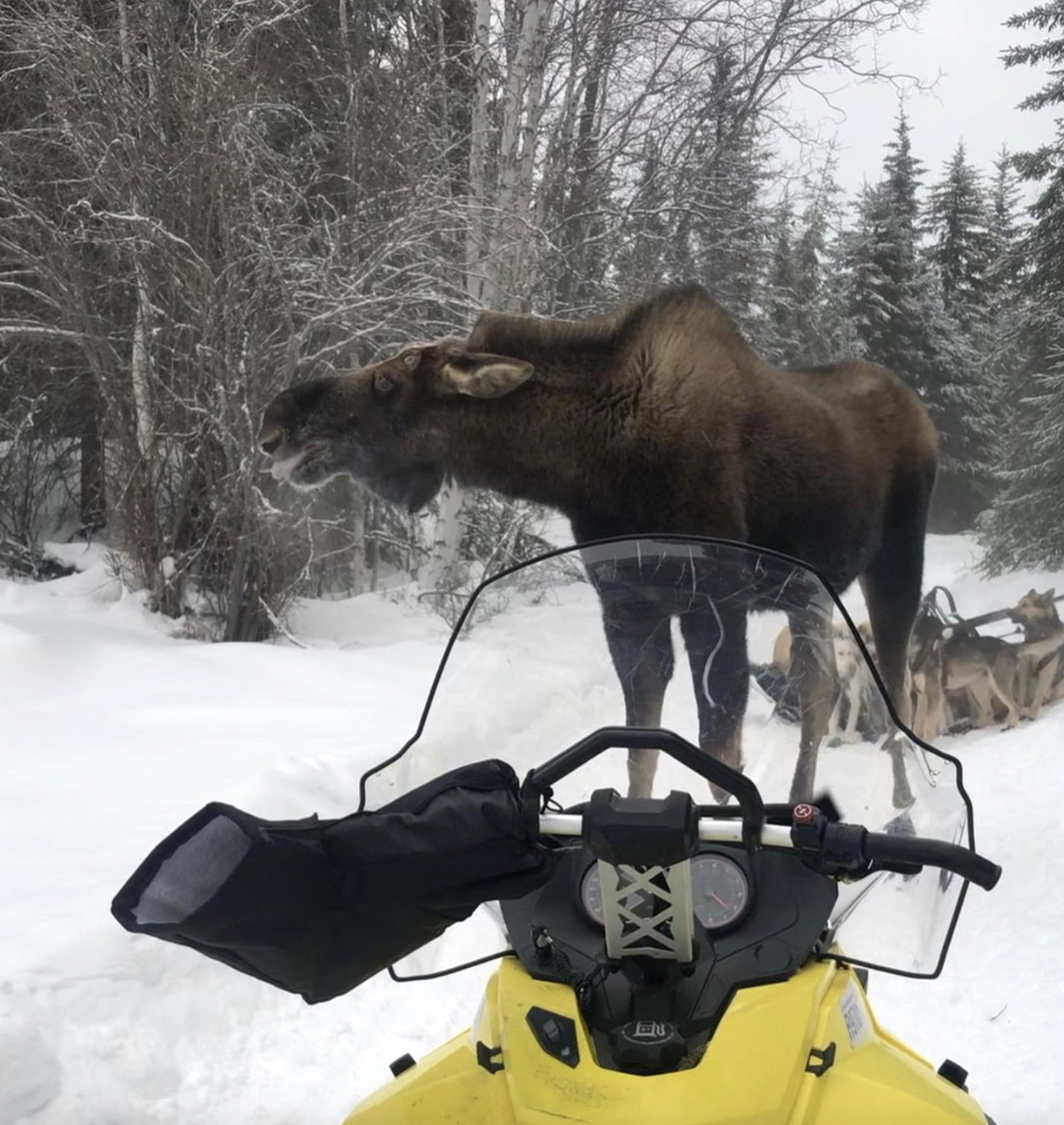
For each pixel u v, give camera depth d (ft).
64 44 44.21
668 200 58.54
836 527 21.68
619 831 6.20
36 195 48.73
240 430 42.27
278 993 15.55
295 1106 13.08
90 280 47.50
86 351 45.85
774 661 8.52
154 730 27.27
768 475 20.54
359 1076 13.92
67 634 37.78
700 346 20.36
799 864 7.44
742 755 8.43
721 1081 5.93
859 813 8.04
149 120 43.68
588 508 21.08
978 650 31.12
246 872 6.24
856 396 24.26
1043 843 21.03
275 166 46.44
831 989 6.91
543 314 53.57
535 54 54.03
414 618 50.06
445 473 21.86
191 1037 14.21
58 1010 13.56
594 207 58.03
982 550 88.38
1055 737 29.04
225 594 44.86
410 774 8.37
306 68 53.42
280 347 43.27
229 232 42.45
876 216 140.56
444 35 57.77
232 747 25.45
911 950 7.77
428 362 21.17
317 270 43.42
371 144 48.52
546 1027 6.36
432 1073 6.86
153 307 43.50
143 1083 13.09
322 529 50.24
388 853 6.64
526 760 8.32
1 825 20.01
